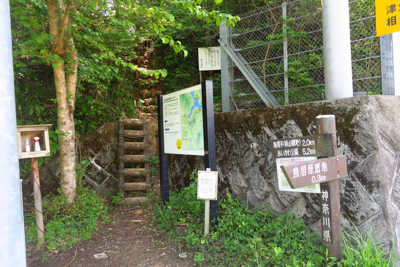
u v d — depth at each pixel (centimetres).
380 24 337
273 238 299
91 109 583
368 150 276
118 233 393
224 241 307
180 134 415
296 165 198
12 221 161
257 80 468
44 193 514
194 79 777
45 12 409
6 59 162
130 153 614
